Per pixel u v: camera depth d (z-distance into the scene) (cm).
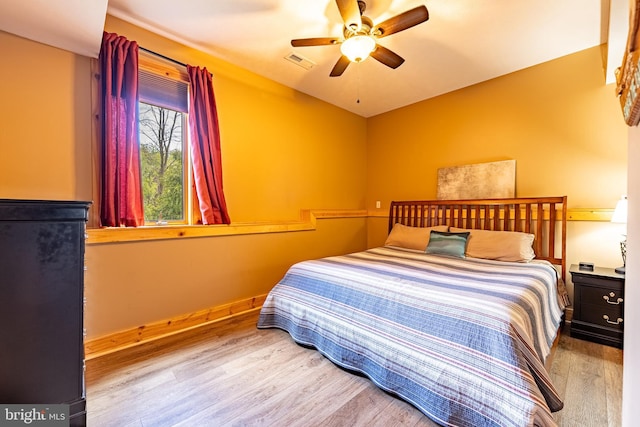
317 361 205
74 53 211
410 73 320
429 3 212
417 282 199
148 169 255
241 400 165
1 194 185
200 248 272
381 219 449
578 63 278
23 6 164
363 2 209
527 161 310
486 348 143
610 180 264
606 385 176
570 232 285
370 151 462
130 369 195
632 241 104
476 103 346
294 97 360
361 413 155
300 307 232
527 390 127
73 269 126
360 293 204
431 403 149
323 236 395
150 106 255
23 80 192
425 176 395
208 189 271
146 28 241
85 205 129
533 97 304
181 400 165
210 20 231
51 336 121
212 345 229
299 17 228
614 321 227
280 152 346
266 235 326
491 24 235
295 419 150
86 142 215
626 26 191
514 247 275
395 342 172
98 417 151
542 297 191
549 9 216
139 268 236
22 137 192
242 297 304
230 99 298
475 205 336
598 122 269
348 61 242
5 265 111
